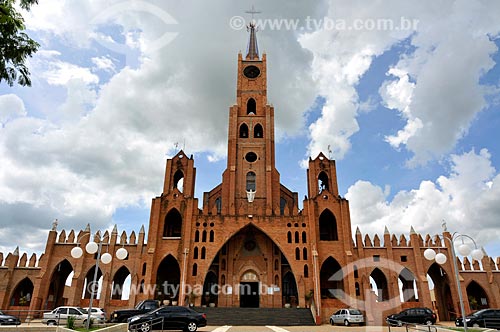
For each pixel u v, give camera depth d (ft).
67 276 191.42
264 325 144.77
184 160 209.56
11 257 169.78
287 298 181.16
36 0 39.45
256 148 214.90
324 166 205.36
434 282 188.14
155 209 181.68
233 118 221.87
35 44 41.32
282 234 179.01
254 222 181.06
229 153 211.82
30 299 174.40
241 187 204.85
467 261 173.06
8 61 40.14
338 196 187.83
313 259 170.19
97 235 176.24
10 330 80.79
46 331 82.48
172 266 188.65
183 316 100.78
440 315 179.32
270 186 201.16
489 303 165.89
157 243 175.32
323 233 197.36
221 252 187.52
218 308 156.25
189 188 201.77
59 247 173.27
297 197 215.51
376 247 176.14
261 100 231.50
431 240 179.42
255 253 188.24
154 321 98.02
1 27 38.37
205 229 179.01
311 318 151.43
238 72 239.30
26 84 42.01
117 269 170.81
